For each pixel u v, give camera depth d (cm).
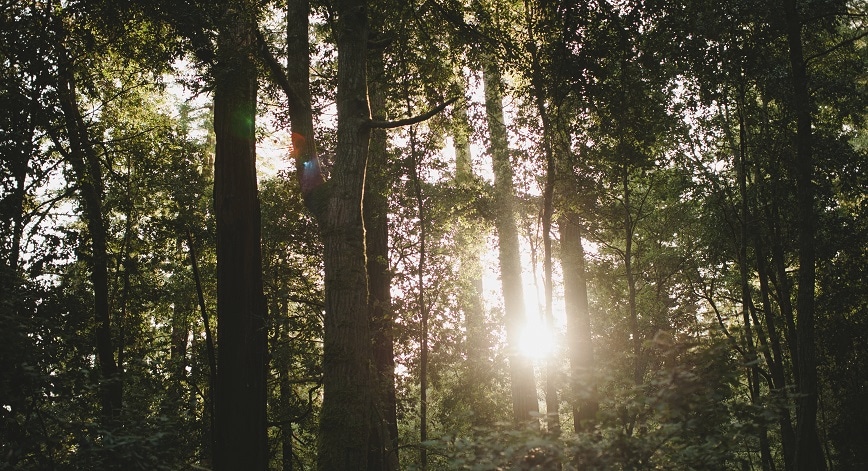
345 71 1158
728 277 2206
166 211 2005
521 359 1895
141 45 1639
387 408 1261
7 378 697
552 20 1458
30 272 1433
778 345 1712
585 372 614
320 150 1738
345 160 1108
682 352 631
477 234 2034
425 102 1734
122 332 1947
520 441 543
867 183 1748
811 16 1460
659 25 1411
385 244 1778
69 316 1331
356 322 1030
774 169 1761
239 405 1362
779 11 1428
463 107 1630
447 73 1642
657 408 573
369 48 1267
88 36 1611
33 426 755
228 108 1501
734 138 1891
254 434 1366
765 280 1773
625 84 1488
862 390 1841
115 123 1958
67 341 1052
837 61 1752
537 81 1492
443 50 1661
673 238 2239
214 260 2138
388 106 1700
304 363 1753
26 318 758
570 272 2067
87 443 695
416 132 1745
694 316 2028
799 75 1446
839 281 1877
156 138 1989
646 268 2233
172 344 2388
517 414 1947
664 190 1980
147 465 691
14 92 1361
